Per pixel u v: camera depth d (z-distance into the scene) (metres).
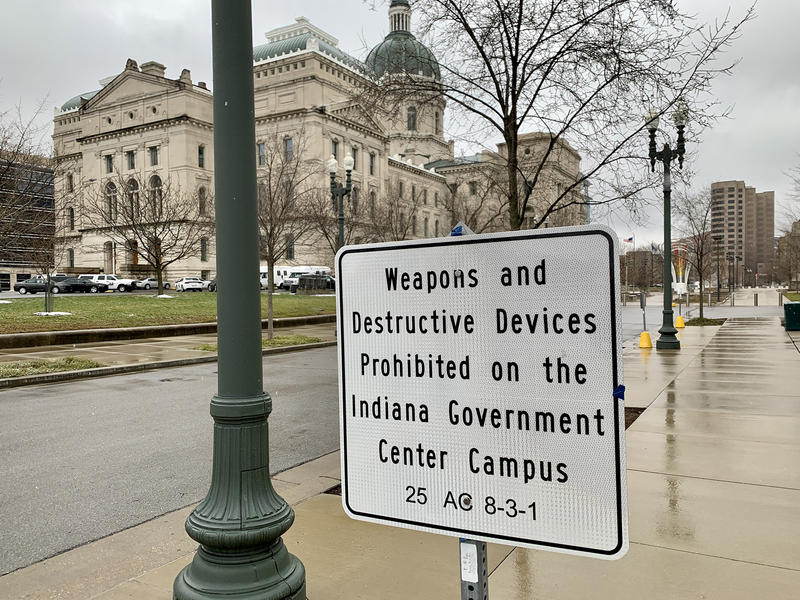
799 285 81.56
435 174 92.81
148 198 42.94
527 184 8.37
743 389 9.98
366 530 4.37
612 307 1.85
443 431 2.08
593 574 3.65
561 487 1.90
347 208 47.66
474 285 2.04
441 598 3.37
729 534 4.18
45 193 24.34
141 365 14.45
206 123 74.88
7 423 8.67
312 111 69.69
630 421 7.77
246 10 3.07
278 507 3.07
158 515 5.07
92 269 70.44
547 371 1.93
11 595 3.60
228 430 3.02
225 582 2.88
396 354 2.17
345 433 2.27
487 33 7.99
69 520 4.95
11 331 18.95
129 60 75.94
